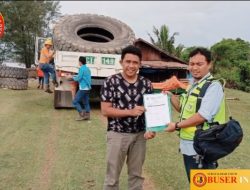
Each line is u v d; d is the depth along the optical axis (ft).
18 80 54.54
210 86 12.31
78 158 22.72
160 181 19.24
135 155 14.64
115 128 14.24
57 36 40.98
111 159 14.38
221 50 48.65
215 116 12.34
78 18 44.55
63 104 38.78
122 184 18.74
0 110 37.60
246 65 45.52
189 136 12.80
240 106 43.06
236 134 11.75
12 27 168.86
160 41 88.22
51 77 49.78
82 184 18.71
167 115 13.26
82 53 38.52
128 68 13.83
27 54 173.58
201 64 12.55
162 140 27.58
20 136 27.66
